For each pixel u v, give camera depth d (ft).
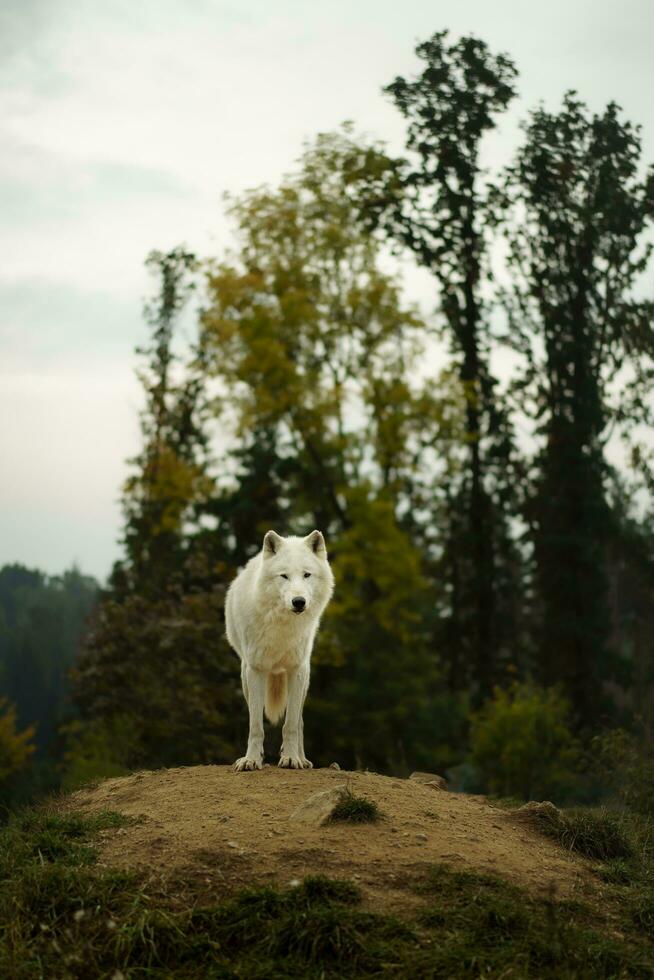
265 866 21.03
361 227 112.06
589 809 30.68
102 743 82.48
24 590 374.43
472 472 113.09
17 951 18.74
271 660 29.27
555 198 113.60
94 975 18.30
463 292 114.52
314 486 112.68
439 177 113.91
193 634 86.22
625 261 113.09
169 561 114.11
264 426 113.91
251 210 108.78
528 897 20.85
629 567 118.01
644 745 49.06
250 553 115.55
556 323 112.57
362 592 105.91
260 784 26.37
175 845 22.11
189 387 125.70
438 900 20.17
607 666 104.63
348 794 23.88
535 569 109.29
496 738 73.15
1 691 260.83
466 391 107.45
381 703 94.48
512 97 113.60
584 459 108.99
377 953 18.31
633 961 19.01
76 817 24.77
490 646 110.32
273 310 107.14
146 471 121.49
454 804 26.78
